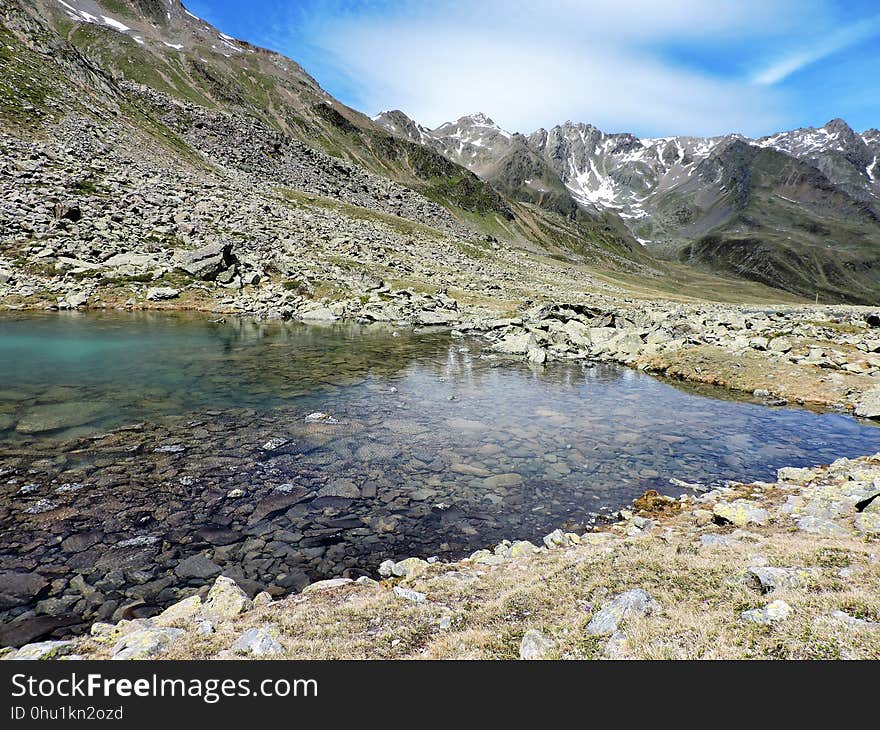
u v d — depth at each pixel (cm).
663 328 5009
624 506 1608
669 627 747
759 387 3350
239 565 1183
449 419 2414
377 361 3634
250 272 6444
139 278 5547
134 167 8344
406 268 8819
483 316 6144
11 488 1469
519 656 720
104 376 2694
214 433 2020
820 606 750
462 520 1470
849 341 4488
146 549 1220
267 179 14038
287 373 3077
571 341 4875
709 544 1136
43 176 6412
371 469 1786
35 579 1074
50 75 9781
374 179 19425
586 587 948
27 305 4472
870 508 1276
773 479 1866
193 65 19100
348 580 1109
